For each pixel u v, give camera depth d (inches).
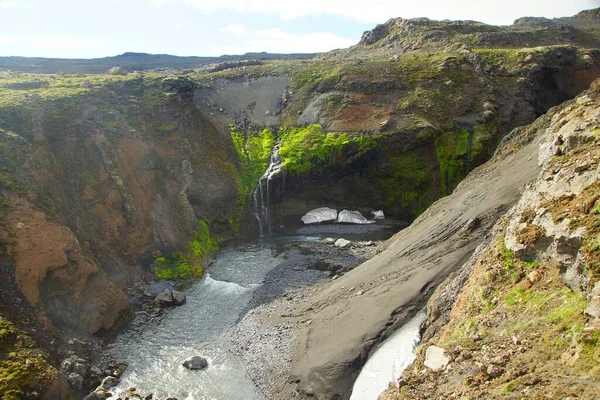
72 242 1343.5
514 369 622.8
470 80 2945.4
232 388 1069.1
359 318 1132.5
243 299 1523.1
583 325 615.2
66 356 1119.6
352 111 2738.7
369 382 944.9
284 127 2768.2
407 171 2469.2
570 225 735.7
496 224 1133.7
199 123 2486.5
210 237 2023.9
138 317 1402.6
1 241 1202.6
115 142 1893.5
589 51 3499.0
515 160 1563.7
